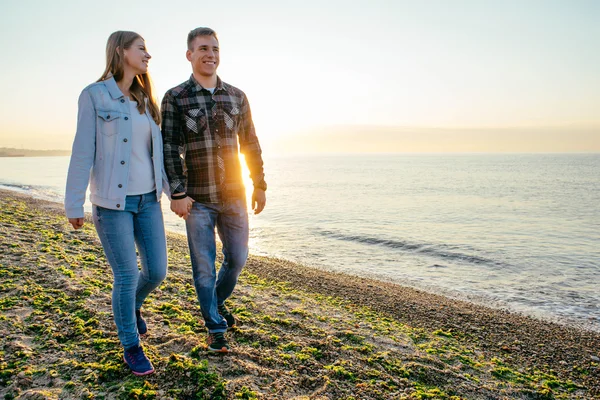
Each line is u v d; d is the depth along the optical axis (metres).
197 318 4.18
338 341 4.13
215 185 3.14
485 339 5.67
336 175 87.00
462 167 134.12
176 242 11.55
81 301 4.16
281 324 4.46
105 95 2.59
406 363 3.85
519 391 3.71
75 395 2.60
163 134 3.03
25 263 5.43
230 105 3.21
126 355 2.86
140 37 2.73
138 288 3.09
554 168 121.38
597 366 4.96
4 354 3.02
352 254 13.29
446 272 11.23
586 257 13.54
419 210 27.23
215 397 2.74
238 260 3.44
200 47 3.03
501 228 20.00
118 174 2.60
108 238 2.64
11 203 15.68
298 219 22.02
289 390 3.00
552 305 8.42
